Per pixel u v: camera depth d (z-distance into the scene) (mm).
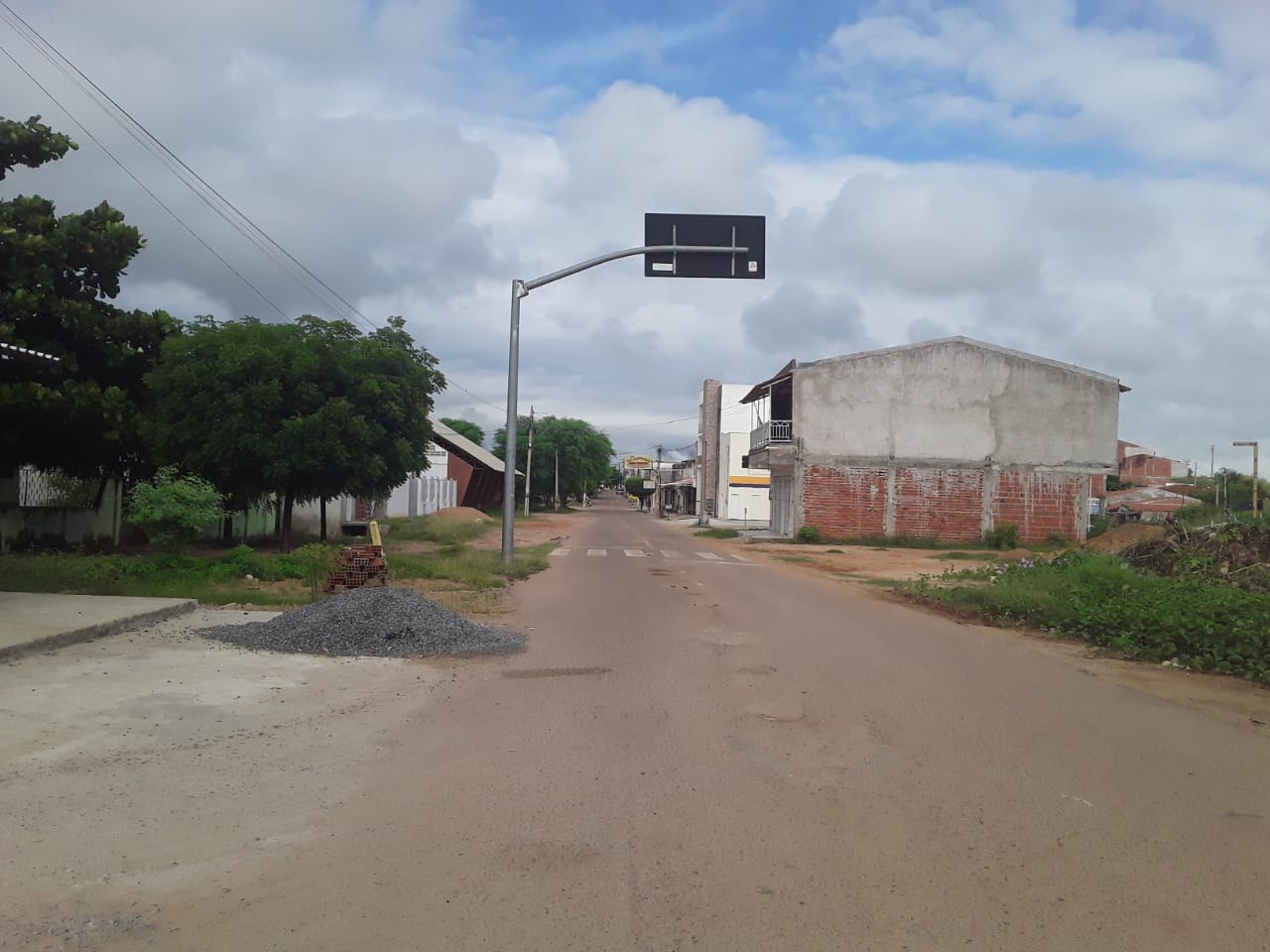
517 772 5887
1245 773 6129
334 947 3652
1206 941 3793
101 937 3709
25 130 16766
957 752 6496
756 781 5746
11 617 10508
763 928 3848
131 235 19375
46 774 5629
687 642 10953
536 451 87062
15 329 17719
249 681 8359
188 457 19984
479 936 3748
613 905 4035
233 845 4648
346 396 21172
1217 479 66938
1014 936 3811
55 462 19828
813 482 37469
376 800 5328
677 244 17125
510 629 11766
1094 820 5160
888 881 4328
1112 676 9484
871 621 13281
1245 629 10523
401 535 33281
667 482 99688
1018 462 37500
